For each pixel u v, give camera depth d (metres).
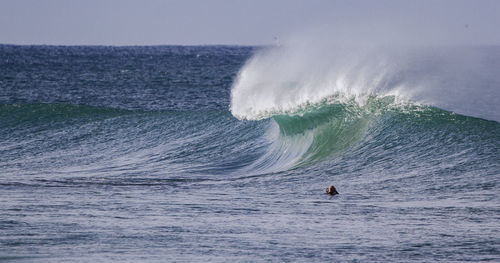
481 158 61.69
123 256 33.91
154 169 71.38
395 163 64.00
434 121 73.75
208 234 38.91
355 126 76.69
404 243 36.81
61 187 58.16
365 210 46.34
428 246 36.09
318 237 38.25
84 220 42.59
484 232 39.19
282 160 74.50
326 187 56.94
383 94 82.31
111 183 61.34
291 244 36.56
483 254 34.44
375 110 78.75
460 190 52.25
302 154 75.56
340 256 34.16
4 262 32.62
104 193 54.69
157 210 46.56
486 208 45.94
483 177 55.94
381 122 75.81
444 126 72.25
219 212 45.94
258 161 74.94
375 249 35.50
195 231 39.69
